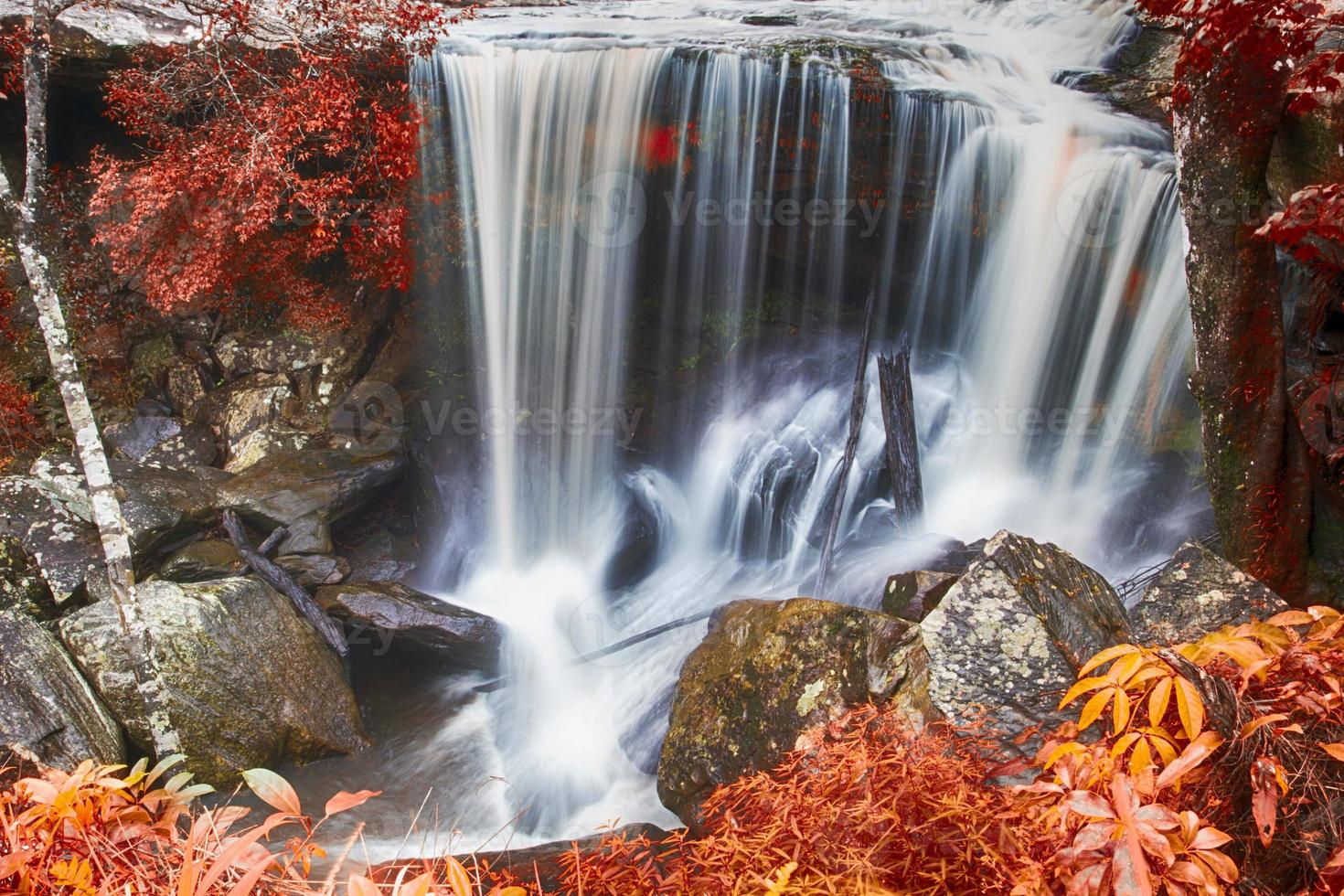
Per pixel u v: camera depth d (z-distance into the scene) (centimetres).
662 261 912
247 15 746
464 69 830
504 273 889
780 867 185
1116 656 214
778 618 479
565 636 743
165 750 454
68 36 743
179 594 598
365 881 168
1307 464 529
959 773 211
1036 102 834
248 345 904
